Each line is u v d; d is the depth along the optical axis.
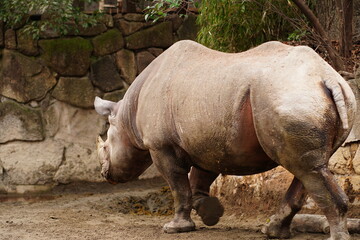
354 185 20.50
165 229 18.98
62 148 32.28
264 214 22.02
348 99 15.15
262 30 27.86
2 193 31.88
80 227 20.73
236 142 16.16
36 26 31.69
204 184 20.06
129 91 20.27
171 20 33.12
